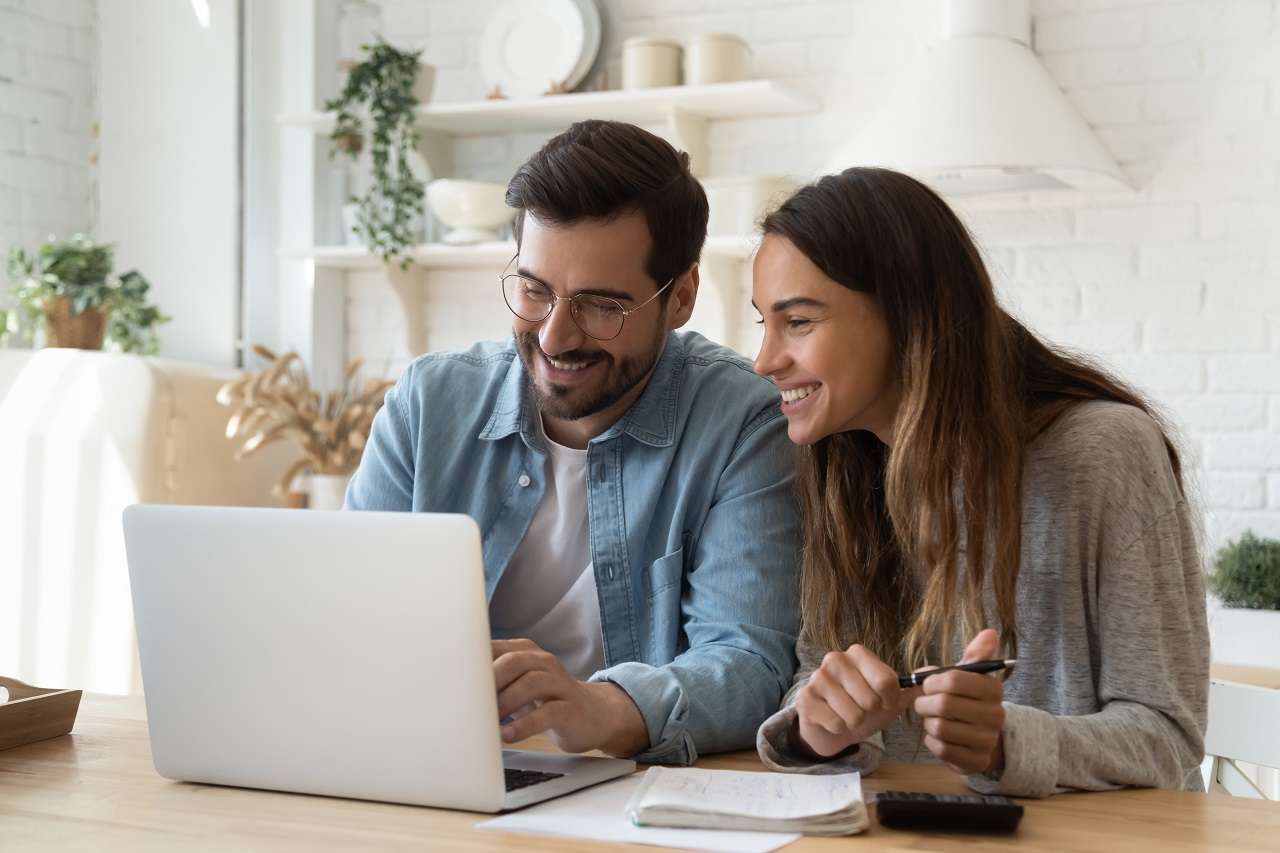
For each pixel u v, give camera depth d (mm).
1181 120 3377
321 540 1249
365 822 1194
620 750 1418
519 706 1332
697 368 1837
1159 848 1106
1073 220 3461
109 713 1704
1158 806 1250
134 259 4355
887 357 1501
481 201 3746
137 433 3510
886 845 1117
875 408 1541
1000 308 1567
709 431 1769
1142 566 1416
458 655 1202
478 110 3738
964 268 1494
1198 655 1452
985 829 1157
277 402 3562
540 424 1826
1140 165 3408
